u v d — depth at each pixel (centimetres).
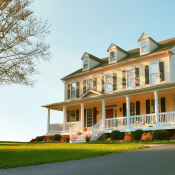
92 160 841
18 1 1531
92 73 2909
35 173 633
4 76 1512
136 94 2155
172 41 2530
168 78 2206
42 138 2819
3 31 1482
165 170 585
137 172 582
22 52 1534
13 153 1106
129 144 1524
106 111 2720
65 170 660
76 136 2375
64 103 2738
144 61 2419
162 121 2039
